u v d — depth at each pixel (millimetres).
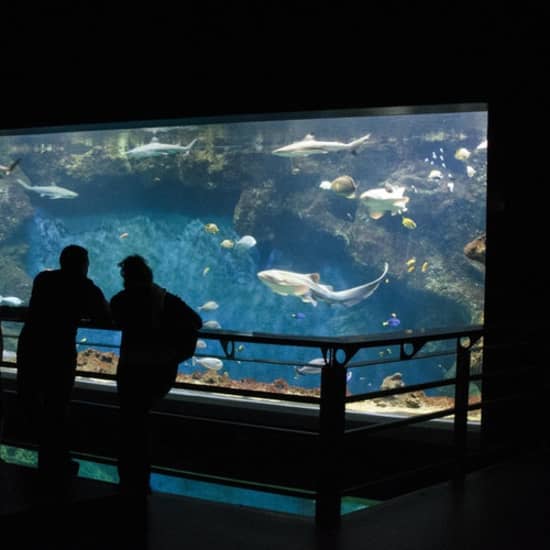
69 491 3994
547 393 6492
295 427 7094
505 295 6754
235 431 6449
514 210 6703
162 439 6824
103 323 4582
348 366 4262
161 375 4328
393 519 4238
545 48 6578
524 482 5168
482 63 6711
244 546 3701
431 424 6641
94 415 7391
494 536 3965
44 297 4602
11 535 3508
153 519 4078
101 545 3570
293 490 4258
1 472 4391
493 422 6777
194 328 4324
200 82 7766
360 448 6832
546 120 6590
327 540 3832
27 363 4594
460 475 5258
